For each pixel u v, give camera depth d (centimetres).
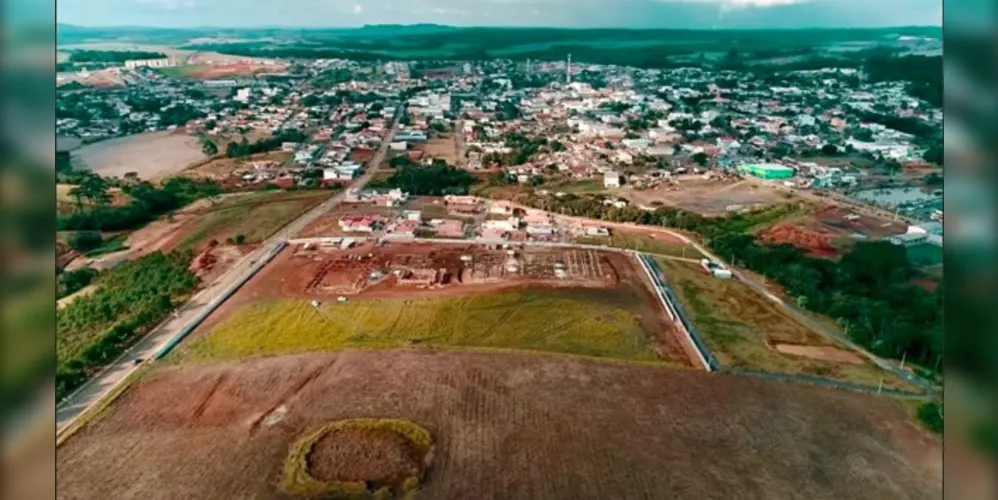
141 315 8050
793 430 5922
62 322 8119
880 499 5053
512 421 5956
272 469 5300
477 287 9369
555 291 9244
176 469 5275
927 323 7856
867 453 5609
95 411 6059
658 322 8325
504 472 5284
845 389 6669
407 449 5531
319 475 5212
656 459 5462
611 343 7656
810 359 7406
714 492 5088
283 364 6944
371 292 9125
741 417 6106
